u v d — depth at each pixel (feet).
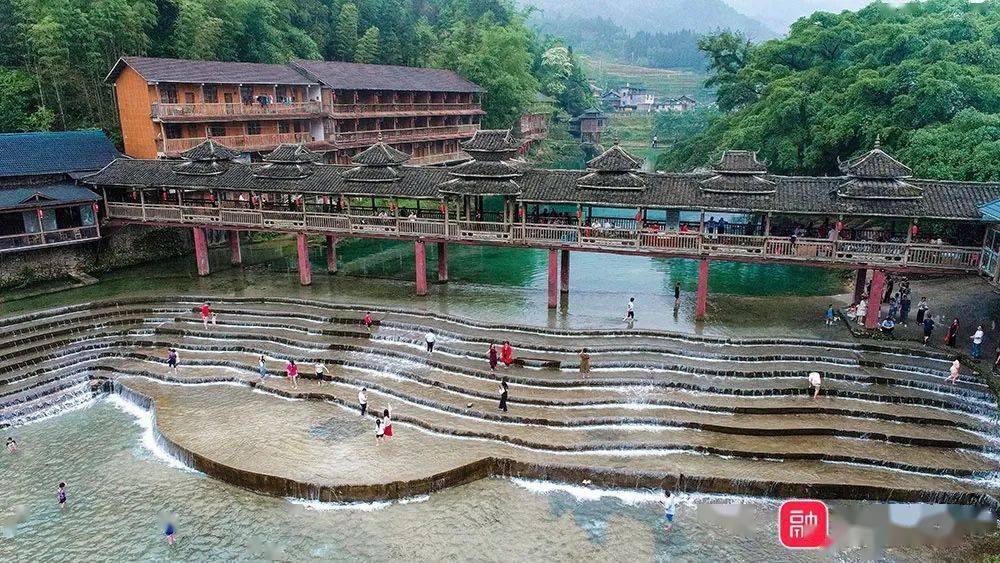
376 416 102.27
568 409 101.76
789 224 191.11
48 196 147.54
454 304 141.38
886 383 104.32
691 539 78.28
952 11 215.51
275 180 151.74
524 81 351.25
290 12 280.31
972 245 114.52
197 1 224.12
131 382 115.24
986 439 92.12
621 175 128.06
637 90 645.10
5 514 82.94
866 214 112.47
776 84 204.44
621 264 182.50
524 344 117.80
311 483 84.84
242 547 77.36
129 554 76.33
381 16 335.06
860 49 191.42
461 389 106.93
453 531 79.87
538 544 77.56
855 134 173.37
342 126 248.32
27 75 192.34
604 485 88.12
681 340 120.26
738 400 102.01
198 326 132.46
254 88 216.13
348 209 163.73
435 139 285.23
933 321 118.01
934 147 142.61
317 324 132.67
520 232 135.64
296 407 106.52
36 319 132.77
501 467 91.09
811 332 121.39
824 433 95.14
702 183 123.13
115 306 141.28
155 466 93.45
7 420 104.12
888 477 86.07
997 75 157.99
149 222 161.48
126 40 201.16
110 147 174.91
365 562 74.79
